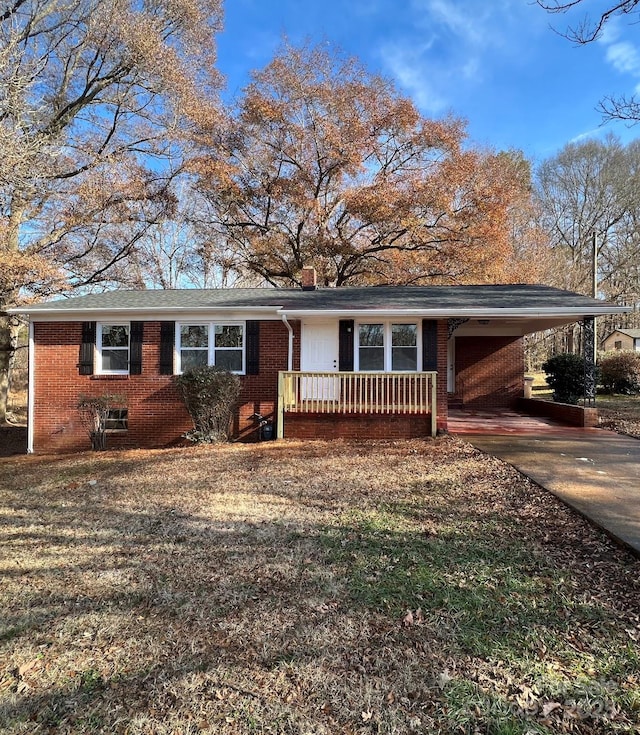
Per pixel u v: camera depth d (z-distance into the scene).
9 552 4.62
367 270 22.19
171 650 2.93
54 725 2.37
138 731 2.31
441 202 20.03
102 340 11.57
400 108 21.17
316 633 3.05
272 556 4.27
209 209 22.88
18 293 15.53
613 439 9.33
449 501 5.69
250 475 7.31
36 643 3.07
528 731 2.22
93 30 16.56
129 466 8.53
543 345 33.44
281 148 21.86
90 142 17.52
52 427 11.51
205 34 19.14
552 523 4.81
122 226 18.42
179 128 19.59
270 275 23.17
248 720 2.35
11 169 12.66
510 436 9.83
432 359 10.81
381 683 2.58
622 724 2.26
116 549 4.59
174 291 13.84
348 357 11.09
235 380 10.58
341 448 9.26
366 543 4.48
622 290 31.47
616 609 3.23
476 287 13.37
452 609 3.29
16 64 13.22
